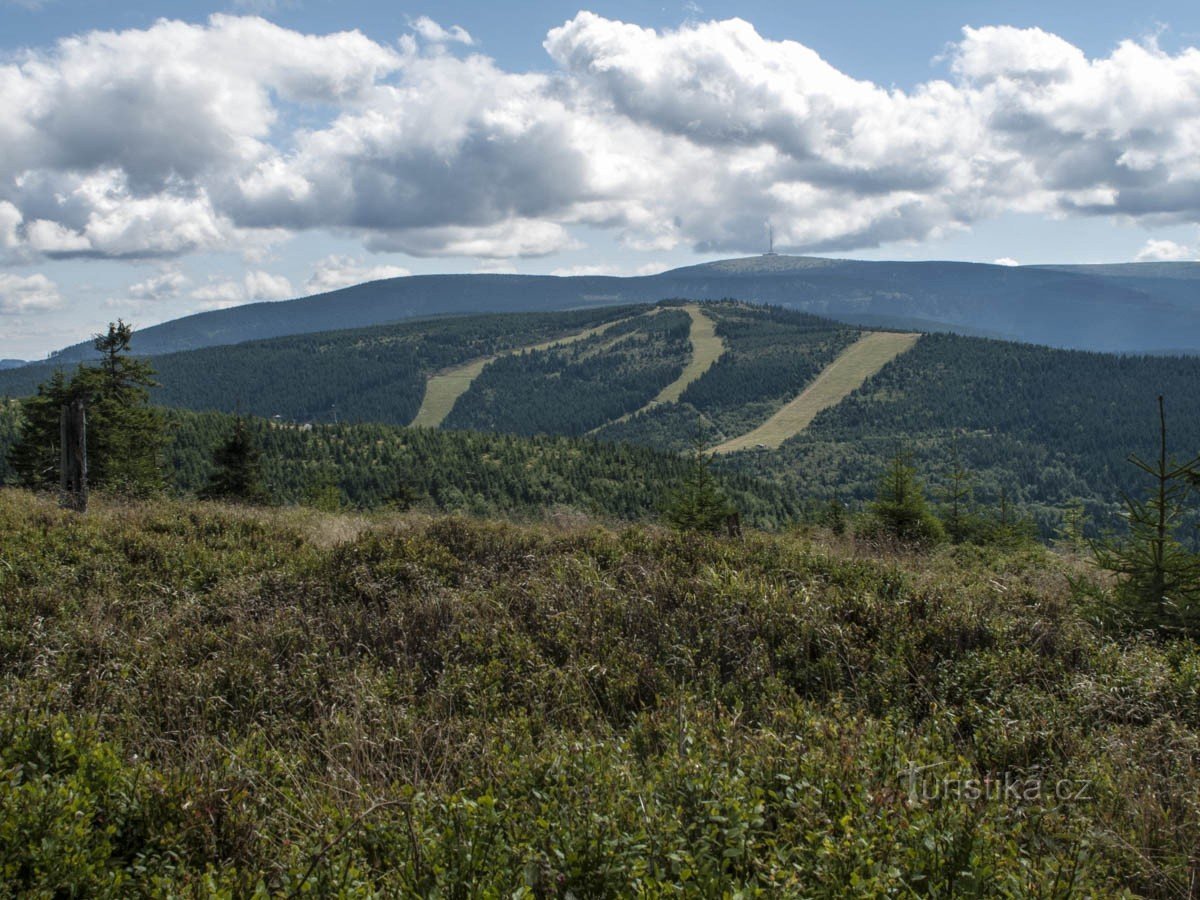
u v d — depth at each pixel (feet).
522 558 27.37
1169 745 13.37
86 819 9.35
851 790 10.55
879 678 16.46
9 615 20.71
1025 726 13.58
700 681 16.63
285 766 12.14
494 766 11.76
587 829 9.13
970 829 9.46
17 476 106.42
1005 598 22.85
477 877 8.61
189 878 8.71
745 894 7.93
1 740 11.56
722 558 25.96
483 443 415.44
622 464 401.90
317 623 20.49
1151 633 19.65
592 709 15.48
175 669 16.94
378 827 9.70
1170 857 10.24
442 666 17.83
